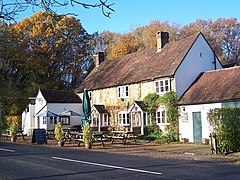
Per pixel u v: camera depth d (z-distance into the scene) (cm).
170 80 3259
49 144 2953
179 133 3150
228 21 5981
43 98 4428
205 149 2353
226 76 3069
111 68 4478
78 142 2995
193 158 1847
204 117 2917
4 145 2827
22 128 4881
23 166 1551
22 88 5497
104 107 4122
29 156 1950
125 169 1424
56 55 5281
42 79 5506
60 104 4434
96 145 2761
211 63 3497
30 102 4741
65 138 3033
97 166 1523
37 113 4475
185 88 3284
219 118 2084
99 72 4638
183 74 3288
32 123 4675
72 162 1672
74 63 5553
